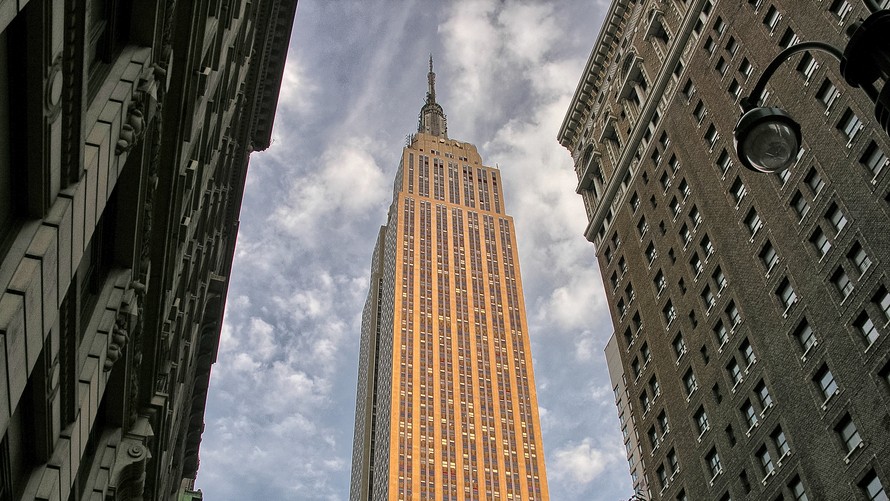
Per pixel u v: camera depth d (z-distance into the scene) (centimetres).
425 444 17700
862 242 3797
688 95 5900
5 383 1173
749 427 4409
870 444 3459
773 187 4606
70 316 1559
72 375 1648
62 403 1642
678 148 5841
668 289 5638
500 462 17862
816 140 4291
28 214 1302
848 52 914
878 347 3556
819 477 3731
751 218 4841
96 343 1856
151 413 2631
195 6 2036
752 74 5044
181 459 5150
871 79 911
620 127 7069
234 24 3219
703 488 4712
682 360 5259
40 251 1252
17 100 1200
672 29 6397
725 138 5219
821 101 4341
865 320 3725
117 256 2017
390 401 18475
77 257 1462
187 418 5128
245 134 4884
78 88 1345
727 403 4641
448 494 16888
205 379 5353
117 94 1605
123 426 2464
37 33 1155
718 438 4656
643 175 6369
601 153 7450
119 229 1942
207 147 3206
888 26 873
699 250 5309
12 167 1239
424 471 17162
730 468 4472
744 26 5234
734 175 5053
